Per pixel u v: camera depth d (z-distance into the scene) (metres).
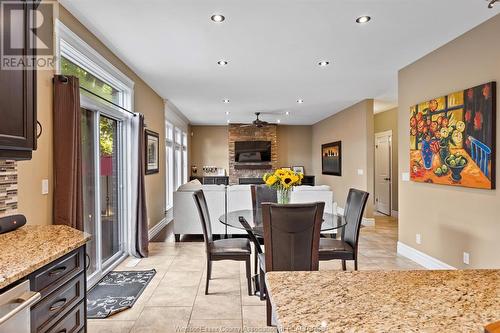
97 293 2.98
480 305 0.89
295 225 2.27
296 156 10.22
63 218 2.39
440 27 2.95
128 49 3.47
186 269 3.66
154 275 3.46
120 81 3.77
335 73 4.44
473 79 2.97
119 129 4.05
